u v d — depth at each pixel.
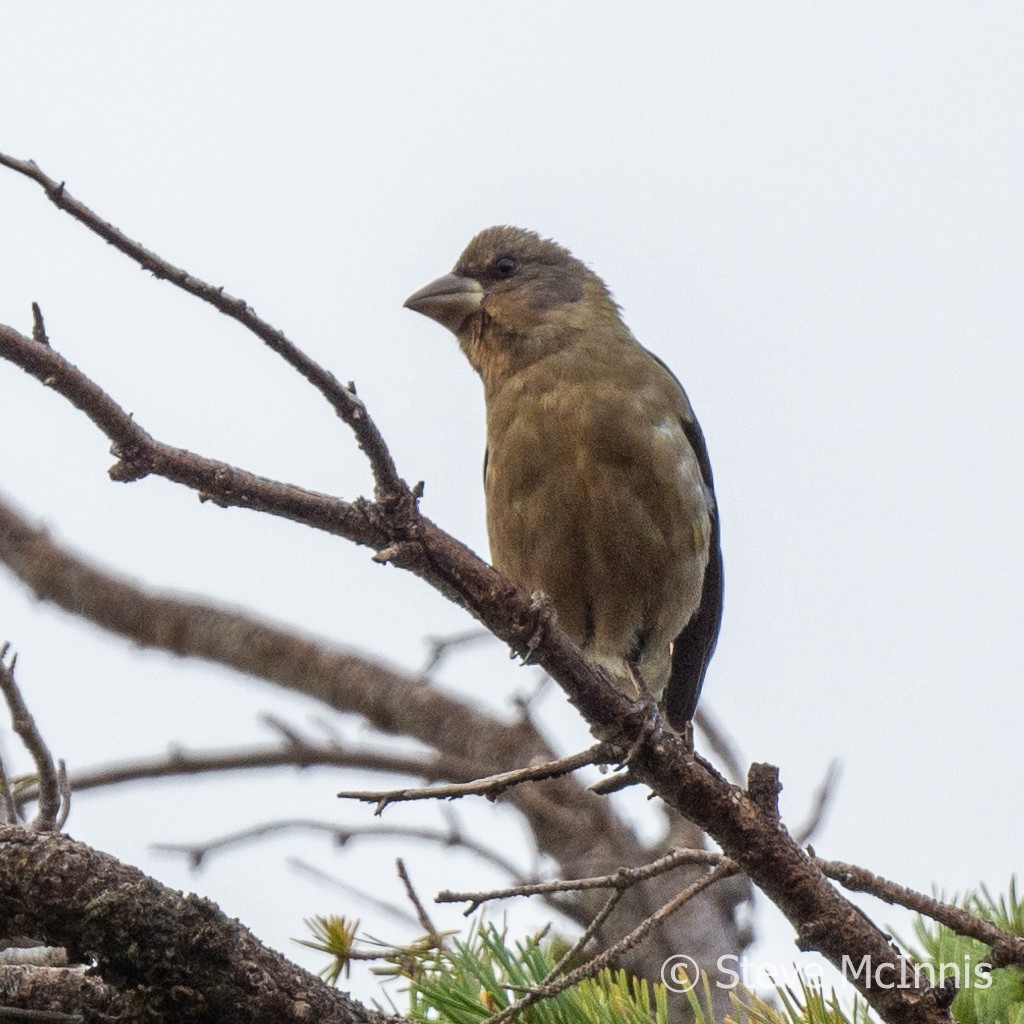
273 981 5.66
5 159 5.12
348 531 6.04
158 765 13.68
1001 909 7.11
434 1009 6.62
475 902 6.35
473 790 6.47
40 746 5.94
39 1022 5.76
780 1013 6.29
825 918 6.29
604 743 6.60
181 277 5.32
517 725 13.76
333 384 5.62
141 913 5.51
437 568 6.26
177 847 10.75
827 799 9.73
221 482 5.66
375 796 6.32
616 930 12.09
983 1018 6.56
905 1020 6.15
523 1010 6.19
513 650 6.54
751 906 11.94
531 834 13.14
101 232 5.23
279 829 10.56
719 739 12.35
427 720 14.20
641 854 12.87
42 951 6.21
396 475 6.00
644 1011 6.44
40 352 5.20
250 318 5.41
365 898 7.39
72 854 5.54
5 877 5.50
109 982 5.59
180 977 5.55
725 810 6.43
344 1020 5.75
